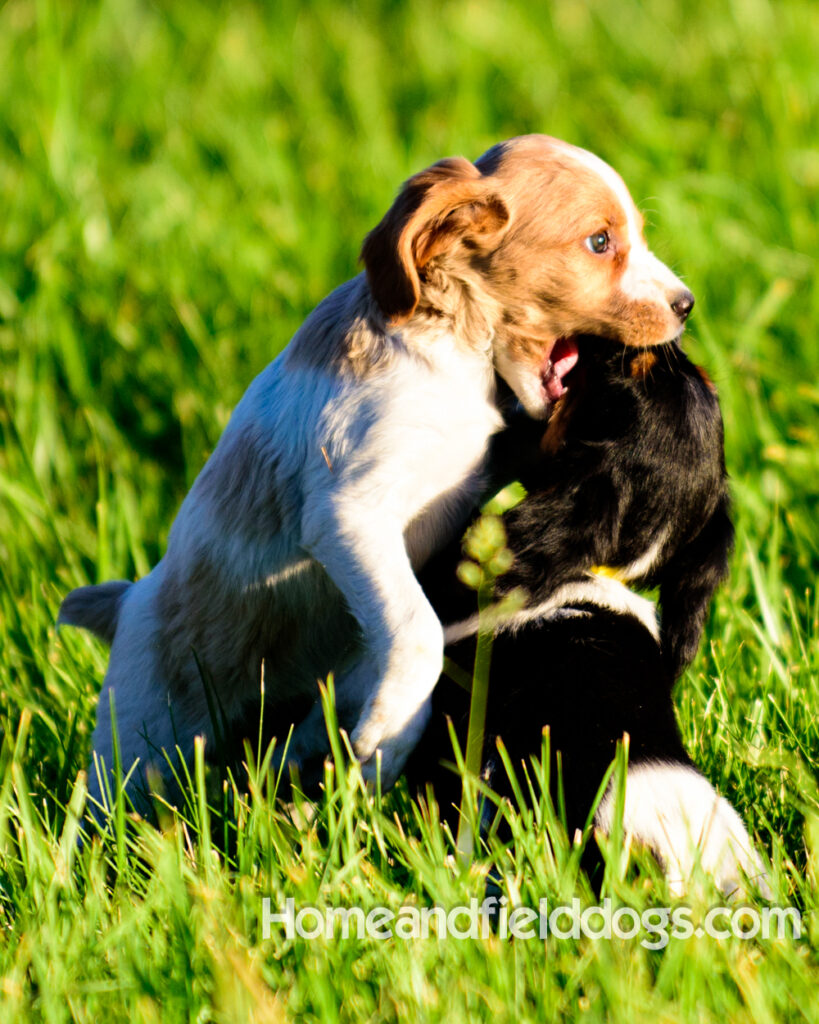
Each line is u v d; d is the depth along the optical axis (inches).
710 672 292.7
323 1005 184.7
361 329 247.8
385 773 231.8
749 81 596.7
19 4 695.1
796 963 192.1
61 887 216.4
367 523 237.6
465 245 244.7
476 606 240.7
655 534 238.1
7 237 481.4
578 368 253.3
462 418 245.1
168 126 599.5
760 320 410.3
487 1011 186.9
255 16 745.6
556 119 587.8
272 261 486.0
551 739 216.8
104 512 347.9
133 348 445.7
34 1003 196.4
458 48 682.2
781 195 491.2
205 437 405.1
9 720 289.1
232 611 265.4
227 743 273.9
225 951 192.4
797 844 243.0
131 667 275.9
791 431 379.2
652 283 253.3
